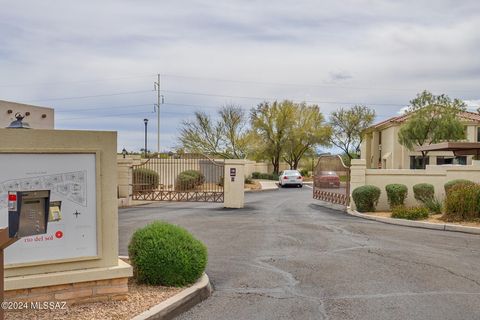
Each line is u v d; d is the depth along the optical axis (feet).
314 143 172.76
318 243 35.83
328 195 73.61
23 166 17.52
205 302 20.86
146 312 17.62
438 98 116.16
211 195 74.13
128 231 40.91
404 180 59.47
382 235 39.99
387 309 20.12
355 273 26.43
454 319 18.94
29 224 14.48
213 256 30.78
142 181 77.10
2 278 12.63
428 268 27.73
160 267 21.03
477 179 57.82
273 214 56.70
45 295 17.60
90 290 18.42
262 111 166.91
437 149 67.05
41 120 35.42
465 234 40.83
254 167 174.09
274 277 25.40
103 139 18.94
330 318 18.95
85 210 18.51
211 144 140.77
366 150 173.68
